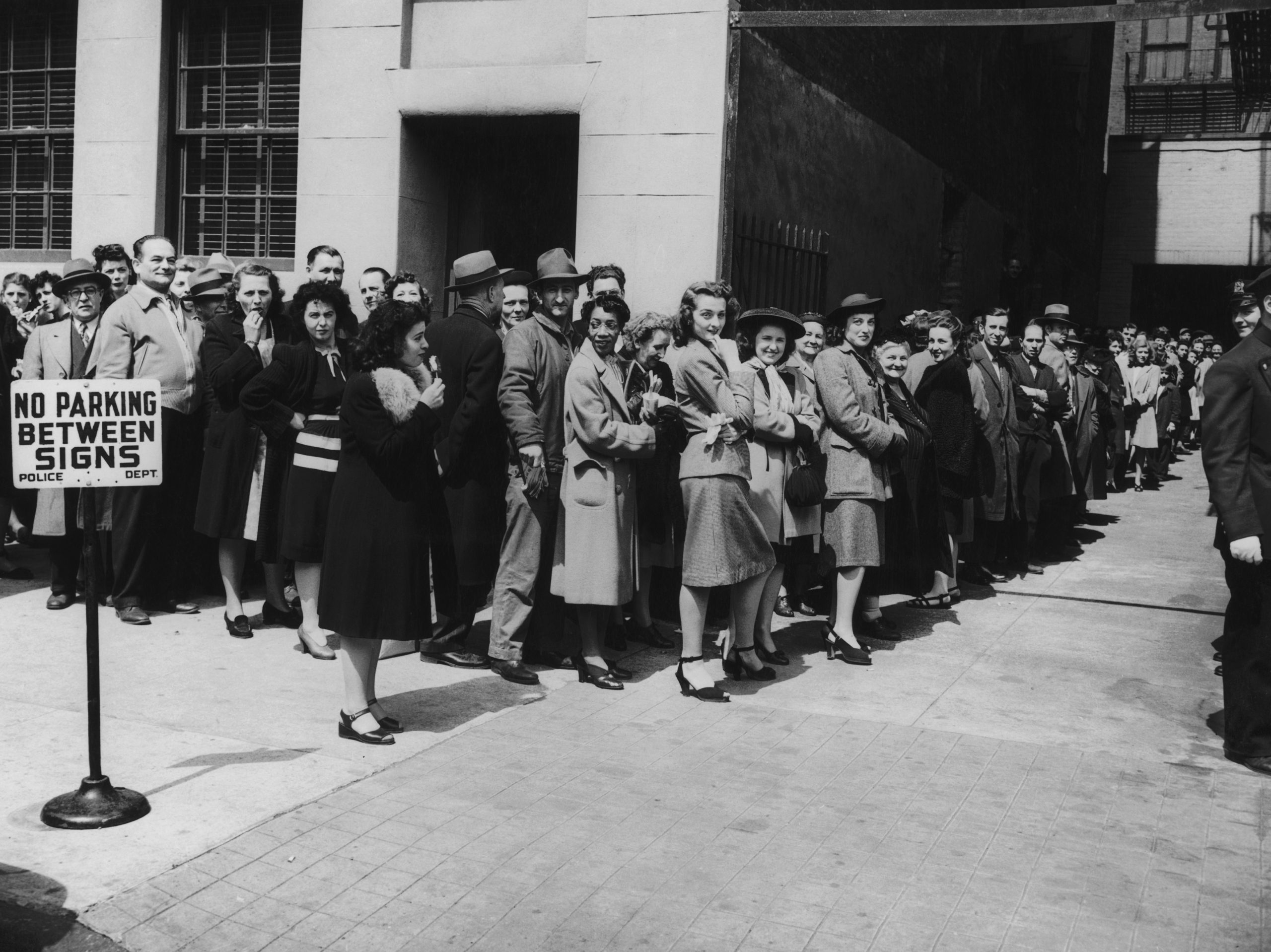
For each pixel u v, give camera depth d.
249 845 4.20
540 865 4.12
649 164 8.48
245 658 6.53
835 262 10.92
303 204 9.38
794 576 8.18
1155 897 4.04
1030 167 19.55
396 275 7.70
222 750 5.09
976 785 5.06
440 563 5.39
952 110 14.78
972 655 7.31
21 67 10.45
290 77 9.66
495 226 9.63
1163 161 26.77
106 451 4.33
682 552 6.48
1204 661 7.40
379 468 5.07
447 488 6.41
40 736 5.18
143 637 6.89
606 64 8.55
